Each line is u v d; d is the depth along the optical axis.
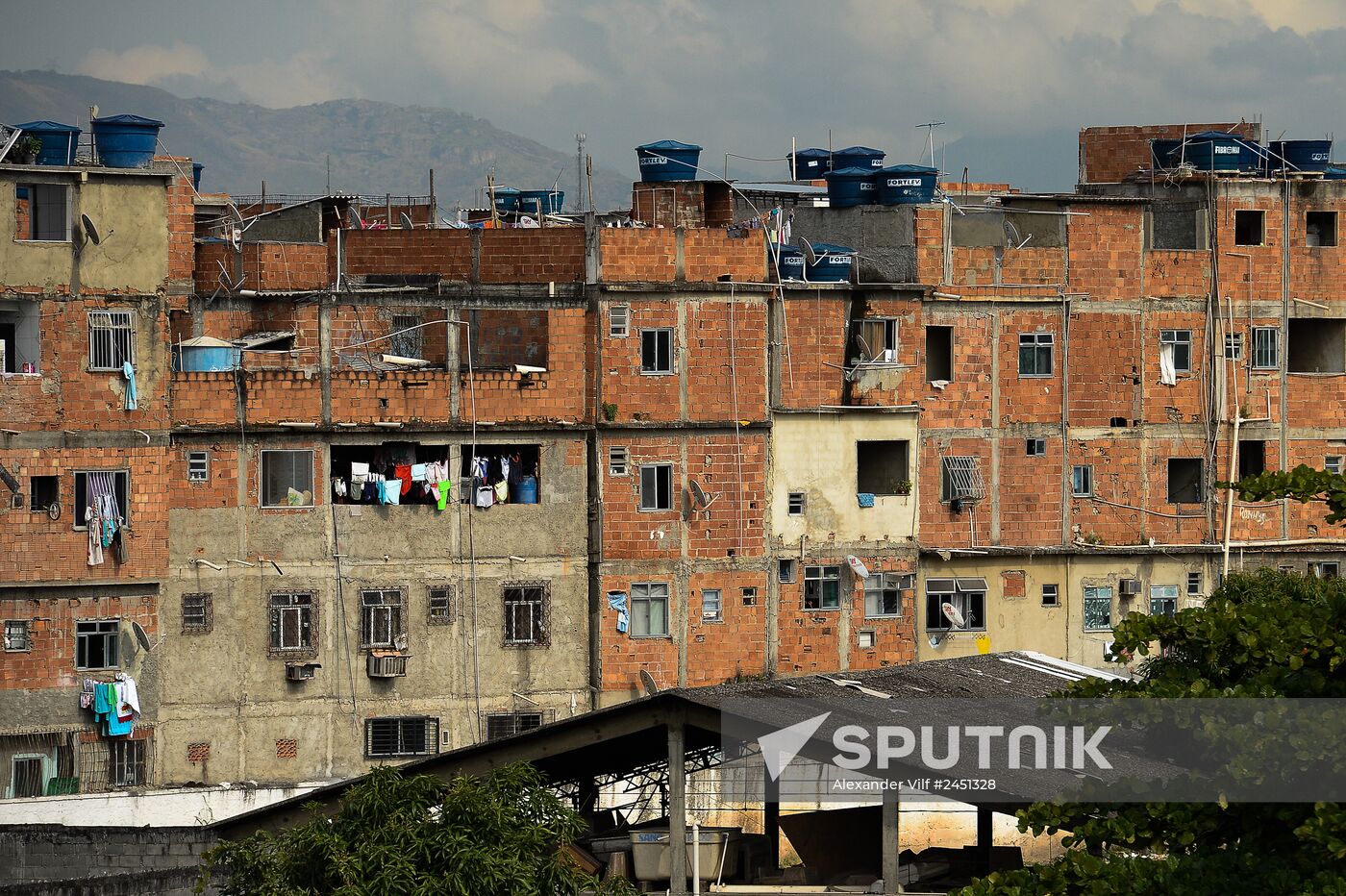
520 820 69.81
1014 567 131.75
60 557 112.62
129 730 113.56
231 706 115.75
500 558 119.25
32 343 112.50
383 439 117.56
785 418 124.50
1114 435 135.00
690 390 121.62
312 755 116.75
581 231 123.31
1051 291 133.50
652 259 121.44
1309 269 138.62
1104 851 67.38
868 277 130.88
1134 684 59.16
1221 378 136.88
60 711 112.69
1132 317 135.38
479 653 118.81
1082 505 134.38
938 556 129.38
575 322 120.06
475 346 124.00
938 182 142.12
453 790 69.62
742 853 79.25
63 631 112.81
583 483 120.31
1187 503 136.50
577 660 120.25
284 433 116.25
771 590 123.81
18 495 111.94
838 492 125.75
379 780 70.56
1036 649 132.25
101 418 113.38
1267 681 55.62
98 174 113.00
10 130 116.00
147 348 114.19
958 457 131.25
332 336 120.38
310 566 116.81
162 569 114.62
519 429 119.19
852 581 125.81
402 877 67.50
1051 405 133.50
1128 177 145.00
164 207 114.50
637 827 80.75
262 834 73.50
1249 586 118.06
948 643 130.25
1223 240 137.38
